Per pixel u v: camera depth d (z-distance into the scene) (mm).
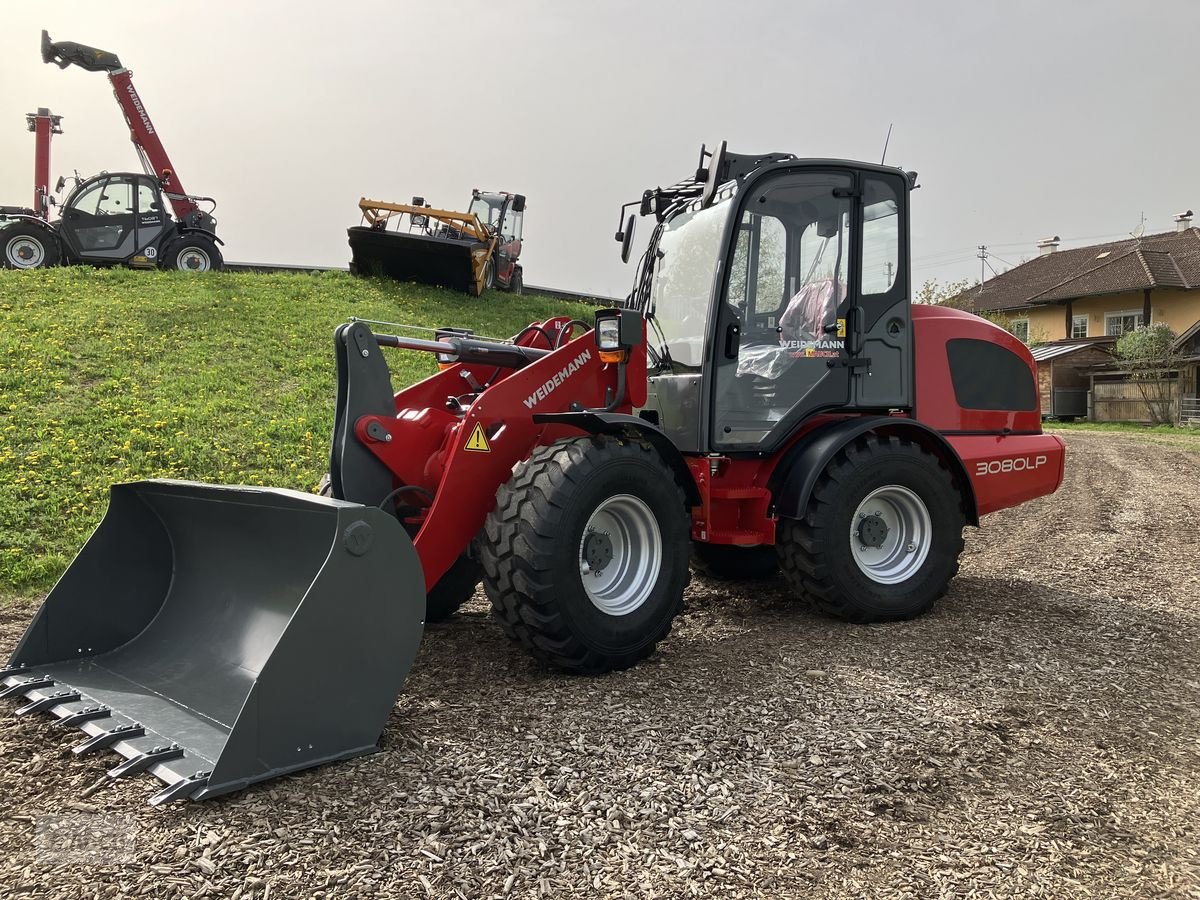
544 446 3973
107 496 6977
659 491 4023
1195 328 26969
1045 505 9625
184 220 18375
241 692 3197
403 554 3027
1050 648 4301
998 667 4000
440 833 2480
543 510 3629
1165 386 26891
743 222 4496
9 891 2172
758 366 4586
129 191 17406
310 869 2293
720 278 4422
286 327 14648
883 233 4949
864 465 4660
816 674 3871
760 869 2348
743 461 4730
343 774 2820
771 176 4551
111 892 2174
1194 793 2828
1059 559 6598
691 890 2246
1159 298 32406
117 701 3258
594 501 3764
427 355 14492
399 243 18984
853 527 4781
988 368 5551
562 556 3648
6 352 10805
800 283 4695
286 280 18453
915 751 3080
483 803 2652
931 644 4352
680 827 2547
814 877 2314
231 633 3520
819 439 4645
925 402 5238
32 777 2758
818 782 2838
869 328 4898
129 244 17500
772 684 3738
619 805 2660
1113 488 10992
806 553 4602
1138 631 4625
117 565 3799
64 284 15227
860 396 4883
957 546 4977
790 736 3186
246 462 8398
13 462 7434
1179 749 3164
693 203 4723
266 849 2377
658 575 4035
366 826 2508
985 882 2312
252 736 2709
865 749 3088
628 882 2273
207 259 18422
